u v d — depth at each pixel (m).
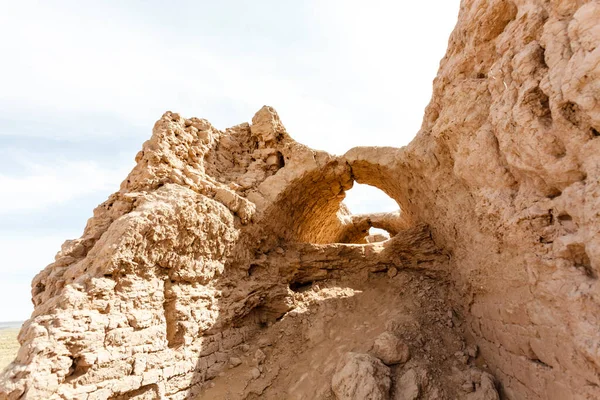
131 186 7.10
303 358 6.78
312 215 11.48
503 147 4.25
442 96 6.31
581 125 3.24
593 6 3.00
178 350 5.98
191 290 6.55
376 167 8.85
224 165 9.13
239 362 6.84
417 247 9.23
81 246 6.23
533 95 3.74
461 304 7.58
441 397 5.17
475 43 5.19
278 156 9.67
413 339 6.32
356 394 4.95
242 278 8.04
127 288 5.44
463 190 6.00
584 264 3.54
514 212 4.39
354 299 8.51
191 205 6.54
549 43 3.56
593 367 3.29
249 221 8.11
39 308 5.04
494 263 5.38
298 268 9.45
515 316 4.93
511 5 4.55
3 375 4.13
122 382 4.95
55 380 4.25
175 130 7.77
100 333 4.87
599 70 2.89
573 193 3.40
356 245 10.18
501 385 5.41
